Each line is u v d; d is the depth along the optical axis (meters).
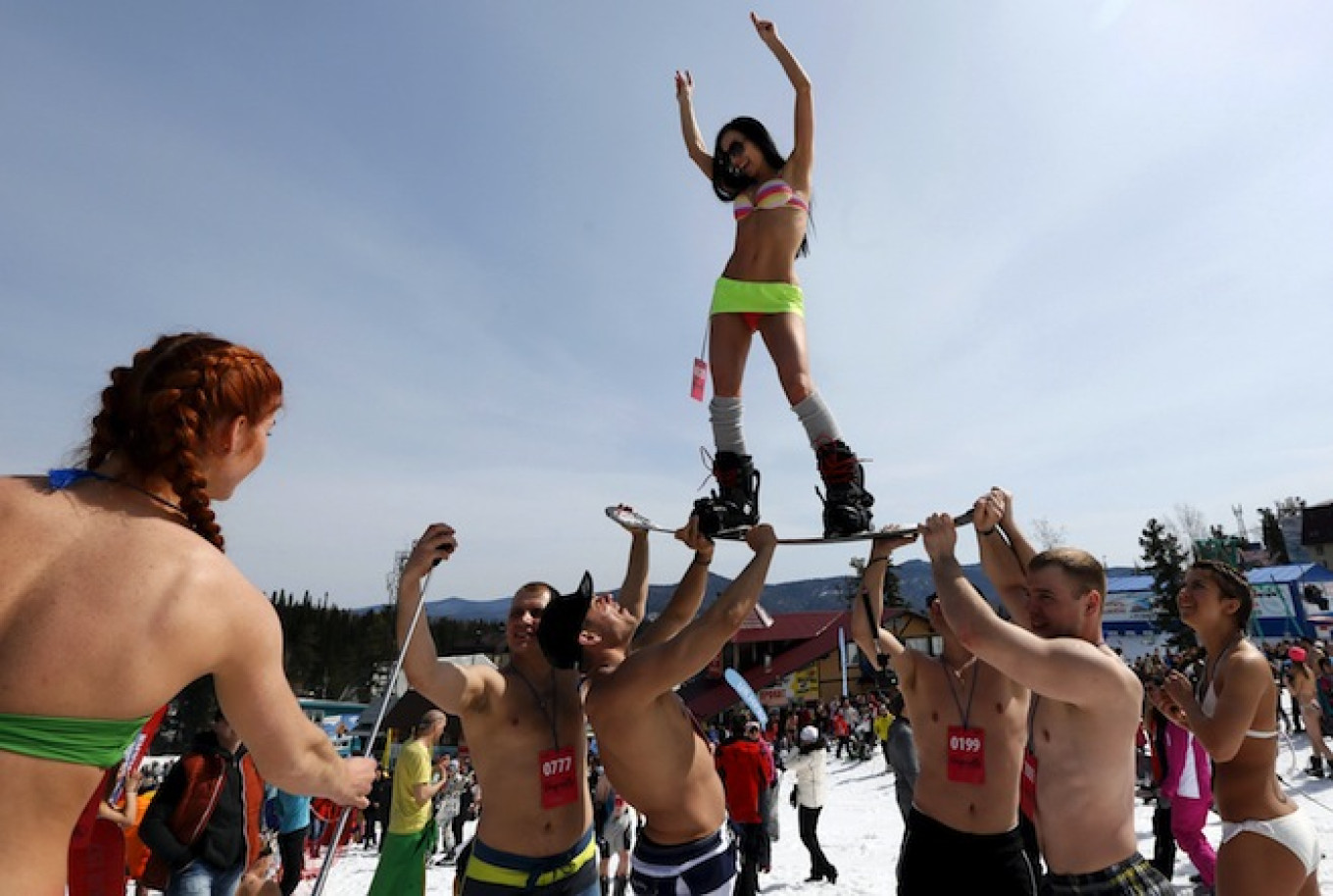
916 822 3.98
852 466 3.56
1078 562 3.01
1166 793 6.26
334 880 11.60
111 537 1.55
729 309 3.92
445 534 3.18
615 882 8.80
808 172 4.07
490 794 3.27
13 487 1.60
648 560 4.30
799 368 3.72
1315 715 10.35
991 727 3.89
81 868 1.56
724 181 4.20
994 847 3.74
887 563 4.34
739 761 7.99
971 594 2.80
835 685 37.25
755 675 37.94
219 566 1.64
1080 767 2.76
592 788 11.43
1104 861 2.70
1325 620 34.12
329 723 29.53
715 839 3.22
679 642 2.86
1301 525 67.38
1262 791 3.46
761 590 3.09
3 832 1.33
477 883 3.19
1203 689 4.00
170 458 1.71
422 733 6.43
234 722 1.73
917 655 4.24
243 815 5.38
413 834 6.14
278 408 1.96
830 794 18.73
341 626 89.94
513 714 3.33
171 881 5.09
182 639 1.51
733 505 3.57
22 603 1.44
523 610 3.58
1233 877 3.45
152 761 28.45
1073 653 2.67
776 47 4.08
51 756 1.37
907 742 7.61
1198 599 3.97
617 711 2.93
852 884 8.29
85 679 1.40
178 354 1.83
